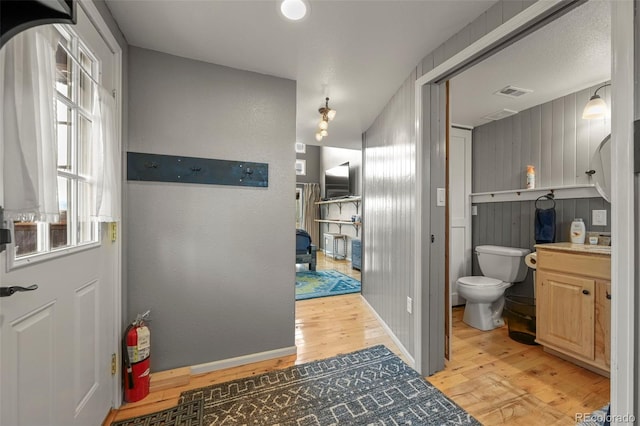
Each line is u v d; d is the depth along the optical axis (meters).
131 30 1.56
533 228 2.65
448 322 1.99
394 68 1.99
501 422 1.40
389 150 2.53
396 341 2.28
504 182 2.91
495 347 2.22
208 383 1.75
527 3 1.21
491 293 2.49
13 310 0.81
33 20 0.54
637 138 0.74
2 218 0.72
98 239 1.34
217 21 1.49
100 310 1.36
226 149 1.93
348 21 1.49
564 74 2.02
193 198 1.85
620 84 0.77
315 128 3.42
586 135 2.26
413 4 1.37
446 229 1.97
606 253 1.74
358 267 5.43
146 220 1.74
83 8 1.16
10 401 0.80
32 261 0.88
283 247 2.11
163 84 1.77
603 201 2.14
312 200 9.16
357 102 2.60
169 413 1.48
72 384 1.11
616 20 0.78
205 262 1.89
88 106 1.25
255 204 2.02
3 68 0.73
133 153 1.70
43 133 0.83
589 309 1.81
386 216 2.61
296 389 1.67
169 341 1.80
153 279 1.76
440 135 1.92
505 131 2.91
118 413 1.48
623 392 0.77
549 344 2.04
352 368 1.91
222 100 1.92
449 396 1.61
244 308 1.99
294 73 2.04
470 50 1.49
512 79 2.11
